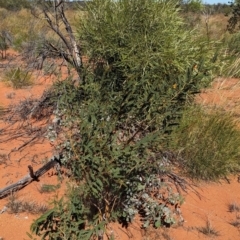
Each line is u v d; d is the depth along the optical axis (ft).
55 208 8.54
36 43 17.76
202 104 15.01
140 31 14.79
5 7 61.72
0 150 14.78
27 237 10.53
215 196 12.91
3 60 31.01
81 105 10.30
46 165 13.06
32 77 24.09
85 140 8.99
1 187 12.61
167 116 10.25
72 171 10.17
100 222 8.89
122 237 10.64
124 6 14.83
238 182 13.82
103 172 8.70
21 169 13.61
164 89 10.69
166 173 13.03
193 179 13.66
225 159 13.76
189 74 10.23
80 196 9.33
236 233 11.27
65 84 10.92
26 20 47.93
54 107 16.75
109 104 10.00
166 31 14.71
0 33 40.40
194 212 12.00
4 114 18.11
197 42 16.11
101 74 12.65
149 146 9.83
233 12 39.47
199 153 13.74
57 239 8.71
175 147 13.34
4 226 10.96
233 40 29.89
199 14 27.45
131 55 14.23
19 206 11.63
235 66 18.58
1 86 23.49
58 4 15.66
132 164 9.23
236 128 14.88
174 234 10.98
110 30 14.71
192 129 13.93
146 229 11.02
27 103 17.85
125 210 10.80
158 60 14.11
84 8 15.90
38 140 15.60
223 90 17.12
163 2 15.35
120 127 10.38
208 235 11.08
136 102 10.15
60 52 16.29
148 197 11.34
